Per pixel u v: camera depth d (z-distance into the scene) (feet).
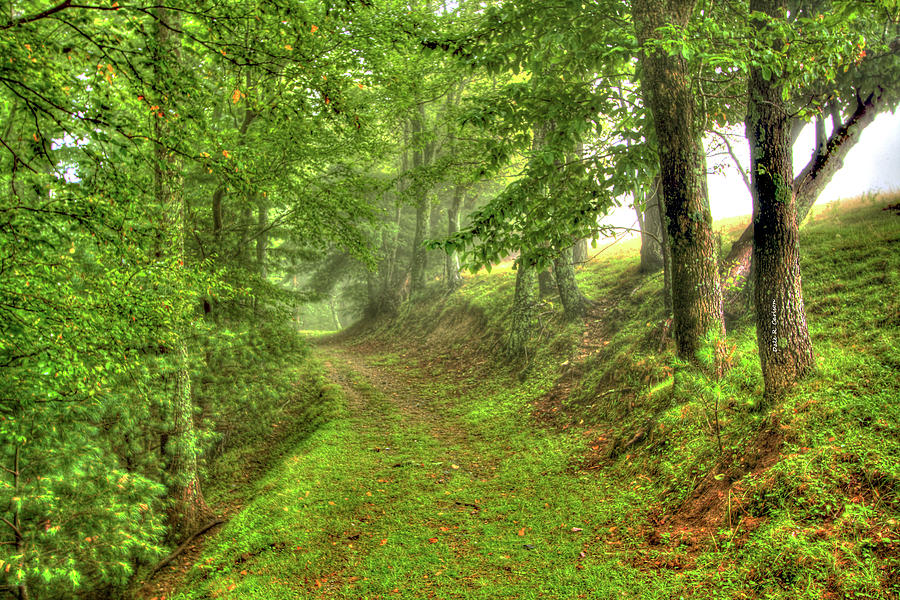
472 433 36.70
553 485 25.30
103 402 21.09
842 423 17.53
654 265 49.78
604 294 50.57
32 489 18.84
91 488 21.15
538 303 53.36
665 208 26.16
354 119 21.31
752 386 23.99
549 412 37.29
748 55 20.85
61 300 15.65
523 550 19.15
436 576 18.12
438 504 24.81
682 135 25.00
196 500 28.63
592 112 29.01
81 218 15.44
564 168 30.27
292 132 32.94
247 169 20.21
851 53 22.03
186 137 17.89
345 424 40.96
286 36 17.97
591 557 17.87
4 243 14.35
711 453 21.21
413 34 27.40
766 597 13.03
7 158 17.37
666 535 17.99
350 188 41.24
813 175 29.71
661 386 29.81
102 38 15.52
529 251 29.60
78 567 20.16
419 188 43.78
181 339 28.19
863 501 14.30
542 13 28.66
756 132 21.65
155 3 19.21
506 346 53.21
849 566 12.60
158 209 23.59
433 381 54.70
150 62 16.24
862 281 28.94
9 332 14.52
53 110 15.70
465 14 42.39
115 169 16.28
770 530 14.94
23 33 14.01
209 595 19.83
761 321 21.68
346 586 18.34
